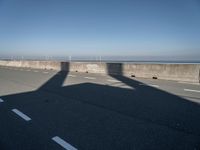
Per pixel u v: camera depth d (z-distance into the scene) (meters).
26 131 4.57
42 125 4.94
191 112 6.01
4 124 5.01
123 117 5.55
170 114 5.81
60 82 12.52
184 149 3.73
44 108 6.48
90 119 5.39
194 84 11.74
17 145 3.90
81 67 21.92
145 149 3.73
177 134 4.41
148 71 15.54
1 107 6.61
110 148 3.77
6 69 26.20
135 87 10.55
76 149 3.74
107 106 6.71
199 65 12.92
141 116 5.64
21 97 8.16
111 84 11.61
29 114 5.82
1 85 11.38
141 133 4.46
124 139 4.15
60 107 6.61
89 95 8.49
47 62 28.05
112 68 18.56
